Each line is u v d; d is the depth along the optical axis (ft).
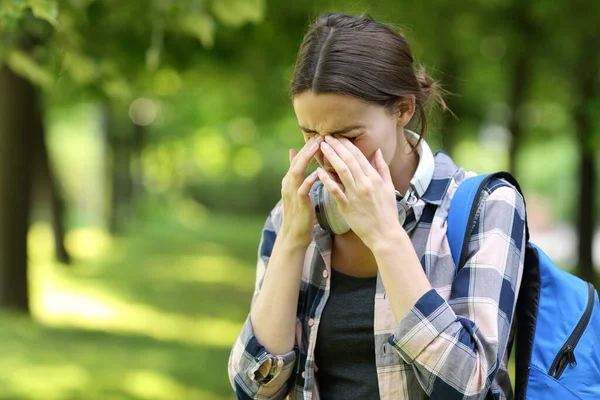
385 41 7.91
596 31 41.83
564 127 67.26
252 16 20.43
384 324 8.11
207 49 38.68
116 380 30.83
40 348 36.37
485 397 7.98
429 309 7.51
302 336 8.66
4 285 44.75
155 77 44.68
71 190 151.33
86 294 56.29
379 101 7.79
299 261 8.48
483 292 7.77
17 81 43.32
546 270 8.54
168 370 32.94
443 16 39.45
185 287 63.00
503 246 7.95
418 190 8.31
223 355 37.01
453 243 8.11
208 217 166.81
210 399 28.37
